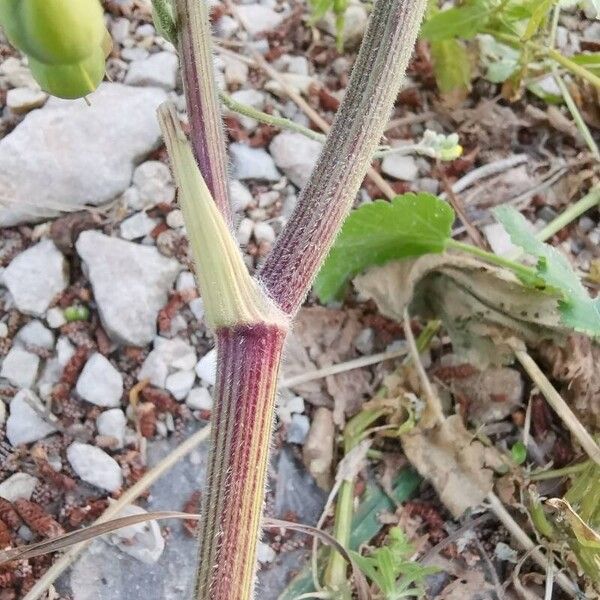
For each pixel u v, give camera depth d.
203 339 0.24
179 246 0.24
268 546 0.22
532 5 0.25
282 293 0.13
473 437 0.23
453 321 0.24
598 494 0.21
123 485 0.22
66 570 0.20
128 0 0.27
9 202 0.23
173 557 0.21
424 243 0.23
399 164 0.27
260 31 0.28
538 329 0.23
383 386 0.24
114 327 0.23
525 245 0.20
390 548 0.20
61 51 0.12
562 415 0.22
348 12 0.28
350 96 0.14
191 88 0.14
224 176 0.14
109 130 0.24
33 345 0.23
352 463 0.22
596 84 0.26
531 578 0.22
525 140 0.28
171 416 0.23
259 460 0.13
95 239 0.23
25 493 0.21
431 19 0.25
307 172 0.26
